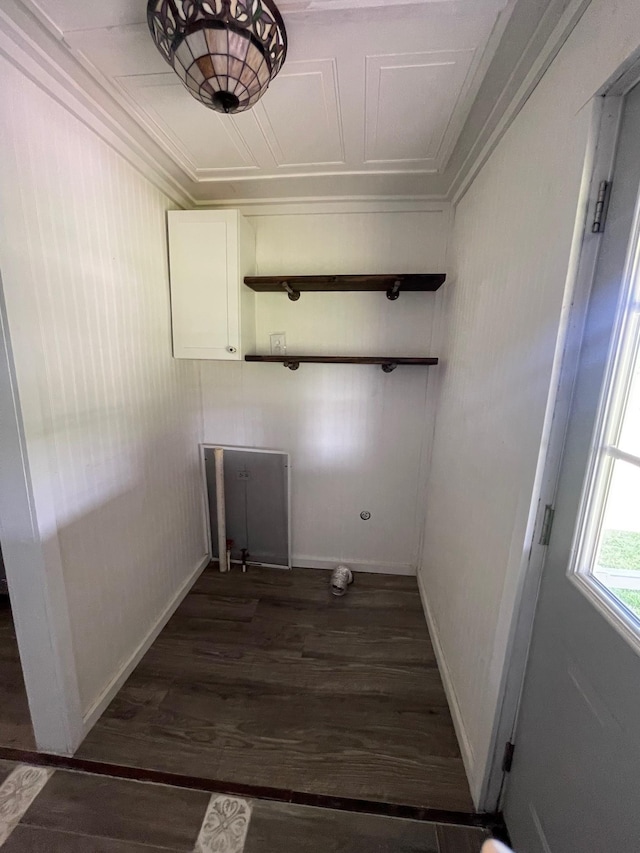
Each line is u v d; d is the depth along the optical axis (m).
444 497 1.79
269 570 2.40
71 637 1.25
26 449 1.05
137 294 1.59
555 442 0.88
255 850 1.04
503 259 1.18
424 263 1.96
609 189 0.74
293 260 2.04
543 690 0.92
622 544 0.72
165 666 1.64
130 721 1.39
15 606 1.16
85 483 1.30
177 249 1.79
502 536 1.08
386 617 1.98
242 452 2.31
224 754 1.29
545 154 0.93
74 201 1.20
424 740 1.35
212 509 2.41
